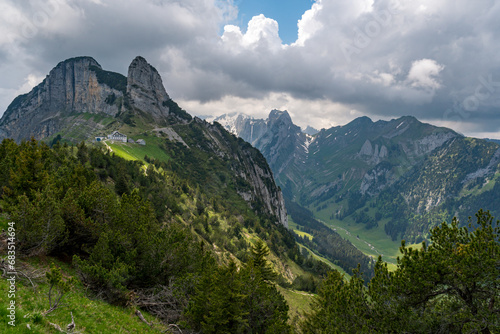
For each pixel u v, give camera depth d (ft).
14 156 187.01
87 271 86.33
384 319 68.80
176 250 118.01
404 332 64.85
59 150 336.90
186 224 398.01
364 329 71.67
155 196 350.64
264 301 114.83
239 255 431.02
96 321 66.95
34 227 88.48
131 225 117.80
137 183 407.23
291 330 110.01
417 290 66.44
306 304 327.26
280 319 110.63
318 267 576.61
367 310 77.20
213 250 373.20
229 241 478.18
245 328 108.17
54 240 100.17
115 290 88.07
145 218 133.49
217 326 93.35
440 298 69.82
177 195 519.19
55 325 52.60
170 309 102.94
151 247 112.37
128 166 458.09
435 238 71.82
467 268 60.80
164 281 114.62
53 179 153.89
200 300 95.61
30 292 65.57
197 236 383.65
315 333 114.21
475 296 65.16
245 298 111.65
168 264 114.93
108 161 399.03
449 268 63.21
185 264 121.08
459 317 62.03
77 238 116.16
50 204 97.45
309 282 418.92
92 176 222.07
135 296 98.12
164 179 563.48
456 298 67.82
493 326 57.41
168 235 136.87
